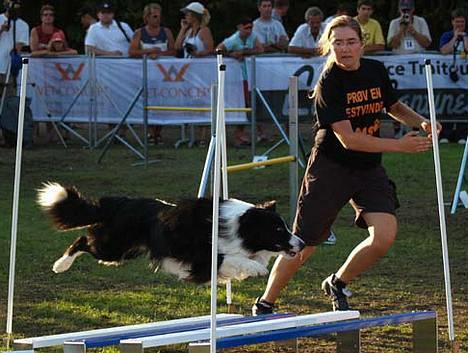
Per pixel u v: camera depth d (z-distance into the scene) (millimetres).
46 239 10422
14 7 17406
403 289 8391
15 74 17203
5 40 17469
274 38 17719
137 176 14602
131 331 5902
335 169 6703
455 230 10930
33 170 15219
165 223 6797
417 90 16562
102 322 7277
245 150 16797
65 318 7383
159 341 5410
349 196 6758
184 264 6707
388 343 6738
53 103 17469
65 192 7324
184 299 8008
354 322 5809
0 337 6820
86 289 8359
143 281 8664
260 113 16406
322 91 6629
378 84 6742
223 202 6773
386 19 25984
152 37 17312
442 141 17359
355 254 6832
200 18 17203
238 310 7652
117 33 17750
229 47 16703
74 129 19922
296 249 6664
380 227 6676
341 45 6551
